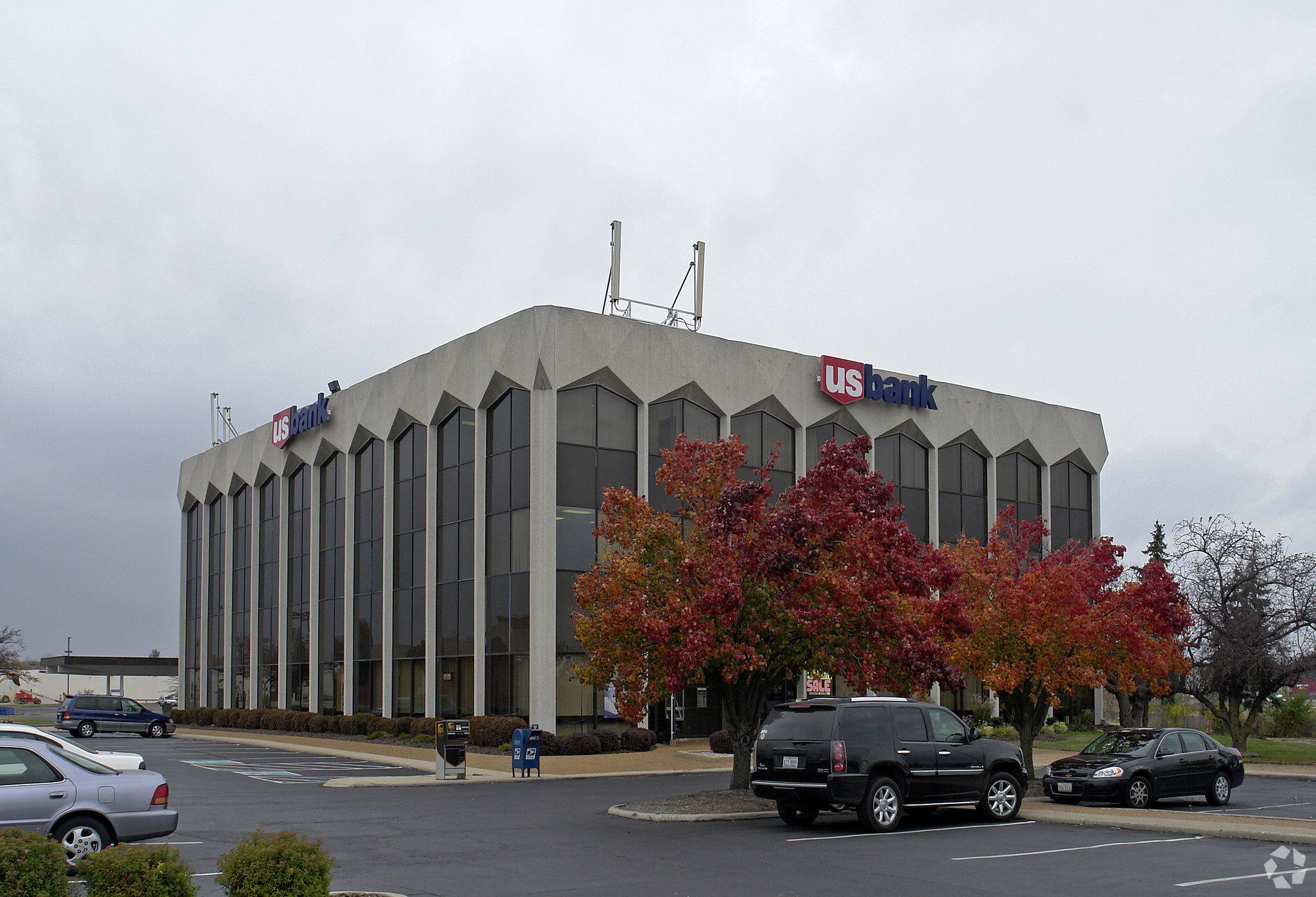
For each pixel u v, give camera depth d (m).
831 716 17.16
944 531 44.53
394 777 26.69
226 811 19.47
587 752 32.66
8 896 8.27
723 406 38.62
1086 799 20.80
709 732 37.41
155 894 8.77
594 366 35.81
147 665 85.38
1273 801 23.09
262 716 48.56
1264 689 35.81
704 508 22.00
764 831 17.16
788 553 19.09
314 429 47.81
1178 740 21.69
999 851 14.94
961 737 18.34
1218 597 36.19
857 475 21.72
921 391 43.72
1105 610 24.62
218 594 57.38
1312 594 34.41
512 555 35.56
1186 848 15.36
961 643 24.14
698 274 41.62
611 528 21.95
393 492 42.50
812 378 41.22
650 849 15.05
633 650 20.70
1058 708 46.34
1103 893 11.87
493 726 34.06
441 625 39.00
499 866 13.56
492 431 37.28
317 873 9.06
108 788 12.93
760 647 20.42
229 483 55.56
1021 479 47.97
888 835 16.70
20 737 12.90
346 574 44.59
